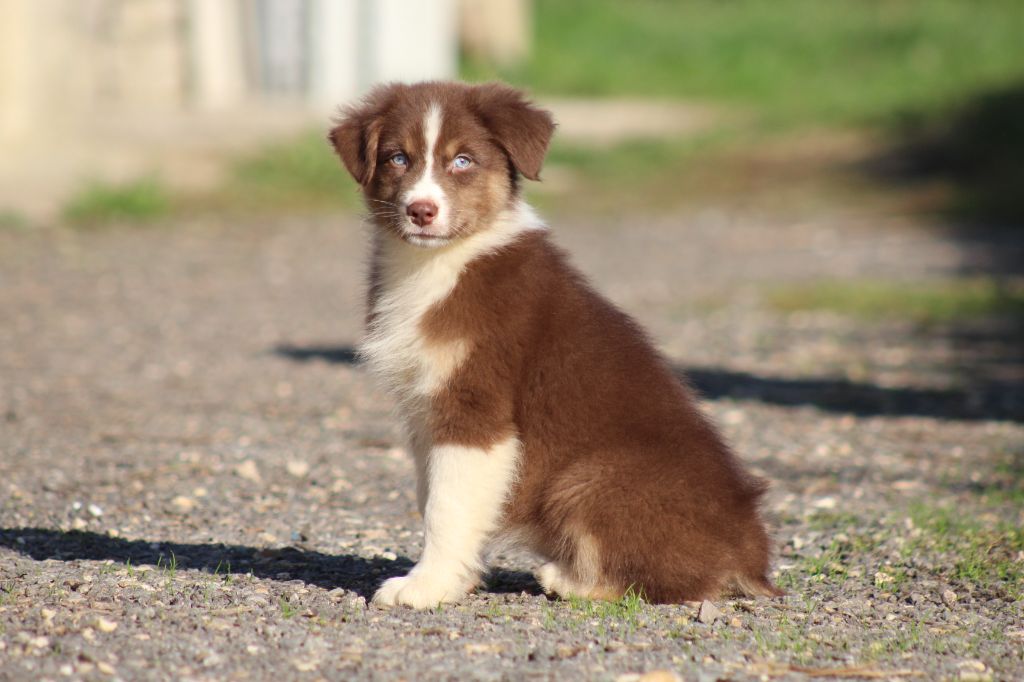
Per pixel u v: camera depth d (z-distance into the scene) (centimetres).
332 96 3762
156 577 784
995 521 956
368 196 830
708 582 753
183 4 3669
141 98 3675
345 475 1096
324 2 3703
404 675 636
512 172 823
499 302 765
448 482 752
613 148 3853
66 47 3241
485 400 755
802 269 2398
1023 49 5225
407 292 783
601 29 5872
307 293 2136
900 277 2300
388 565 848
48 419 1278
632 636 699
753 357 1675
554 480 759
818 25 5900
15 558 819
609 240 2742
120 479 1055
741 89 5056
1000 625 739
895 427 1309
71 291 2066
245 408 1359
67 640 657
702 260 2509
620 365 773
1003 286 2192
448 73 4119
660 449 755
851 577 834
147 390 1438
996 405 1418
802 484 1081
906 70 5100
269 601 746
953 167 3528
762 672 651
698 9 6469
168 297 2058
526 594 784
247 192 3031
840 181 3453
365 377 1537
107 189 2792
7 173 2850
